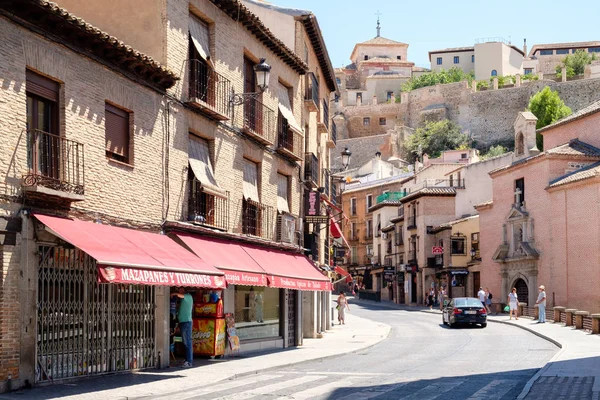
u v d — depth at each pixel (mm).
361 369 19516
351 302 75812
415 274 70812
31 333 14359
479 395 13992
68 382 15328
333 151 130375
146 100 18500
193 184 20828
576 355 21812
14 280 14031
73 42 15672
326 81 41500
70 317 15539
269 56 27078
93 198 16266
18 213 14117
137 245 16188
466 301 39531
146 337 18125
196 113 21000
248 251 22969
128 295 17516
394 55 156500
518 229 51312
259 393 14281
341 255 48438
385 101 149125
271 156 27000
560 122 50906
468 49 148750
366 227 91125
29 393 13641
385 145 128625
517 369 19188
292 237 28094
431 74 143125
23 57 14250
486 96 127875
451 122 126562
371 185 90750
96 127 16484
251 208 25188
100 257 13891
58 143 15211
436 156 124250
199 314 21469
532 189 49156
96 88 16531
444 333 35500
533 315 44156
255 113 25594
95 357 16312
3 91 13719
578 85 120875
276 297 26797
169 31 19641
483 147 126438
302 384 15891
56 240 15102
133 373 17328
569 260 44719
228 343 22109
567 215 44969
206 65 21859
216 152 22312
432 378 17047
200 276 16906
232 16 23547
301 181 31031
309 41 34688
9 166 13883
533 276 48562
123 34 19734
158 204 18938
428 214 67938
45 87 15125
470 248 62125
